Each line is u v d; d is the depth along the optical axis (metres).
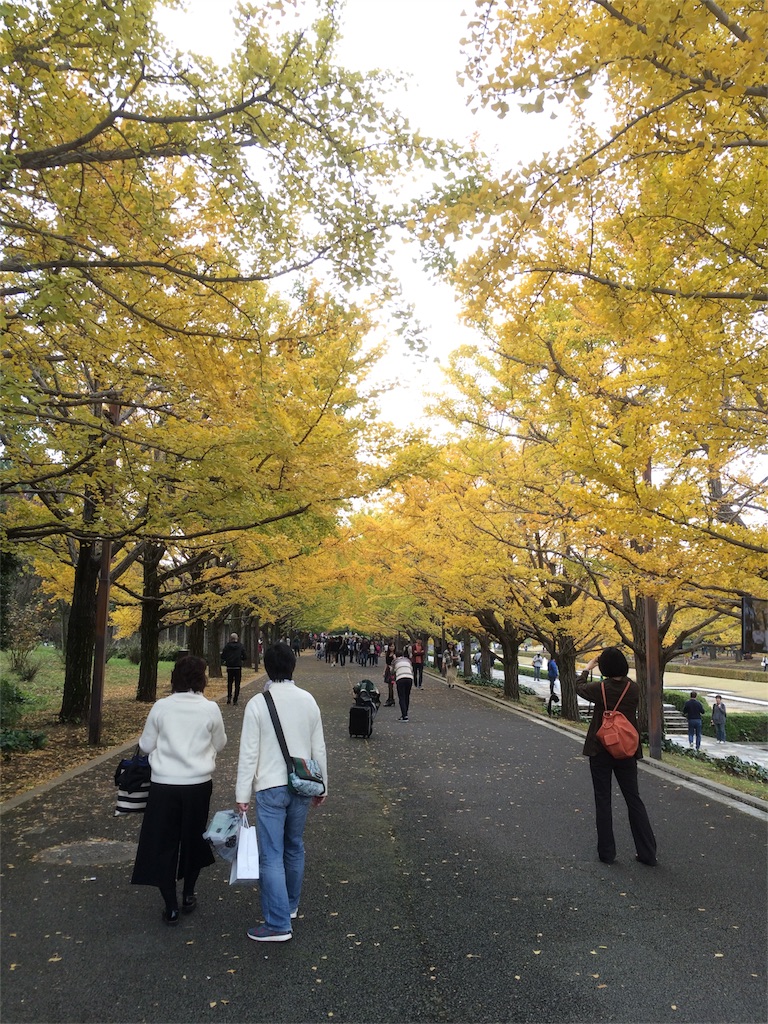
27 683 19.45
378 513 19.03
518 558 15.36
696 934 3.94
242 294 6.21
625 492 6.39
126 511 8.00
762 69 4.03
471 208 4.66
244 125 5.03
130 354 6.89
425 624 31.83
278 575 16.61
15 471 6.94
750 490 8.67
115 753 9.66
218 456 6.61
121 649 35.72
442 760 9.97
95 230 5.13
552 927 4.02
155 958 3.58
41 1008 3.09
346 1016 3.04
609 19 4.20
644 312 5.57
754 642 7.00
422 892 4.57
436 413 11.82
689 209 5.19
